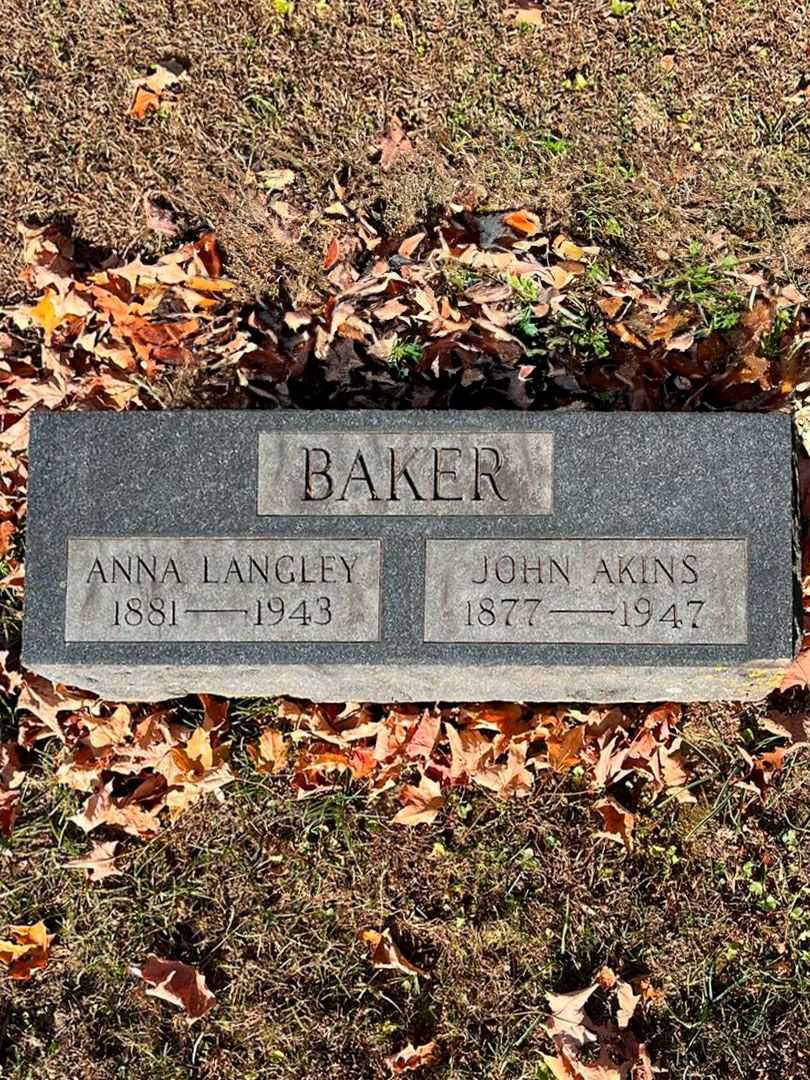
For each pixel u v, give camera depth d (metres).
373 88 2.97
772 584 2.62
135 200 2.96
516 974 2.84
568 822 2.86
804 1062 2.82
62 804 2.86
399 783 2.86
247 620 2.63
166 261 2.92
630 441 2.64
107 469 2.65
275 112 2.97
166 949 2.85
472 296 2.91
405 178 2.96
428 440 2.64
